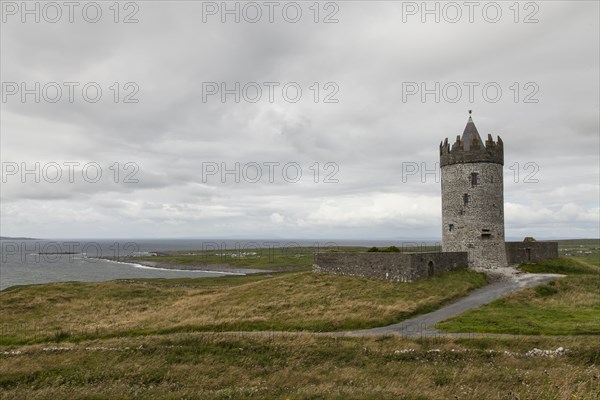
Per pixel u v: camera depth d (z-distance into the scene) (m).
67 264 151.62
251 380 18.52
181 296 48.38
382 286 37.56
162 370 20.03
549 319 27.02
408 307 31.17
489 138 47.16
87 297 47.91
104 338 28.45
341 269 43.25
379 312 30.50
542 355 20.38
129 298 48.03
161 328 29.86
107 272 120.12
